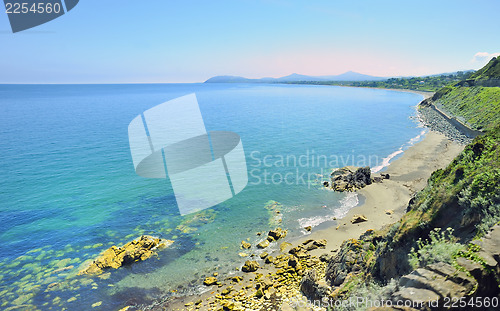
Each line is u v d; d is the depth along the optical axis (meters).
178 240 28.55
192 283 22.77
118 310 20.33
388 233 16.42
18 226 31.50
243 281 22.72
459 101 101.19
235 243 27.97
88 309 20.44
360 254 19.14
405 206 33.81
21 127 89.06
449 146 60.06
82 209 35.41
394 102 174.25
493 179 13.16
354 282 16.83
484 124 64.88
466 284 7.30
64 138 73.44
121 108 148.12
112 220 32.72
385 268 15.03
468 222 12.78
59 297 21.45
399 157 54.84
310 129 87.12
